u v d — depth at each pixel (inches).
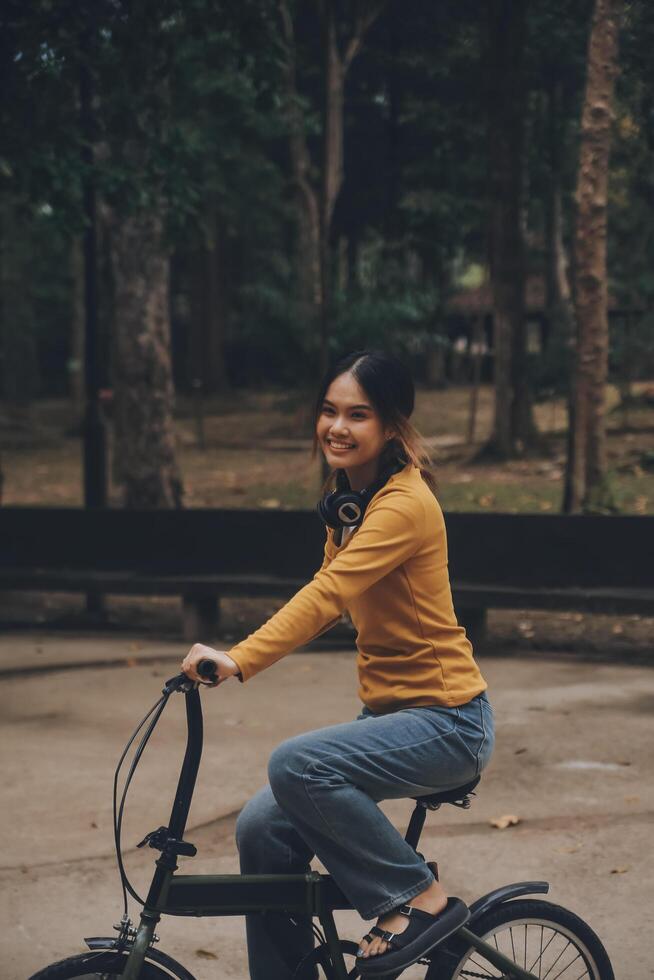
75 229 407.5
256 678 302.8
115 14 386.6
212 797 212.2
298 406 1014.4
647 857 181.9
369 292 925.8
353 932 160.2
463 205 874.8
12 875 178.5
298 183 954.7
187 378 1628.9
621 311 960.3
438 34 757.3
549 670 309.6
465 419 1101.1
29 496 755.4
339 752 106.3
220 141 950.4
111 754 238.2
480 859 182.4
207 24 406.6
